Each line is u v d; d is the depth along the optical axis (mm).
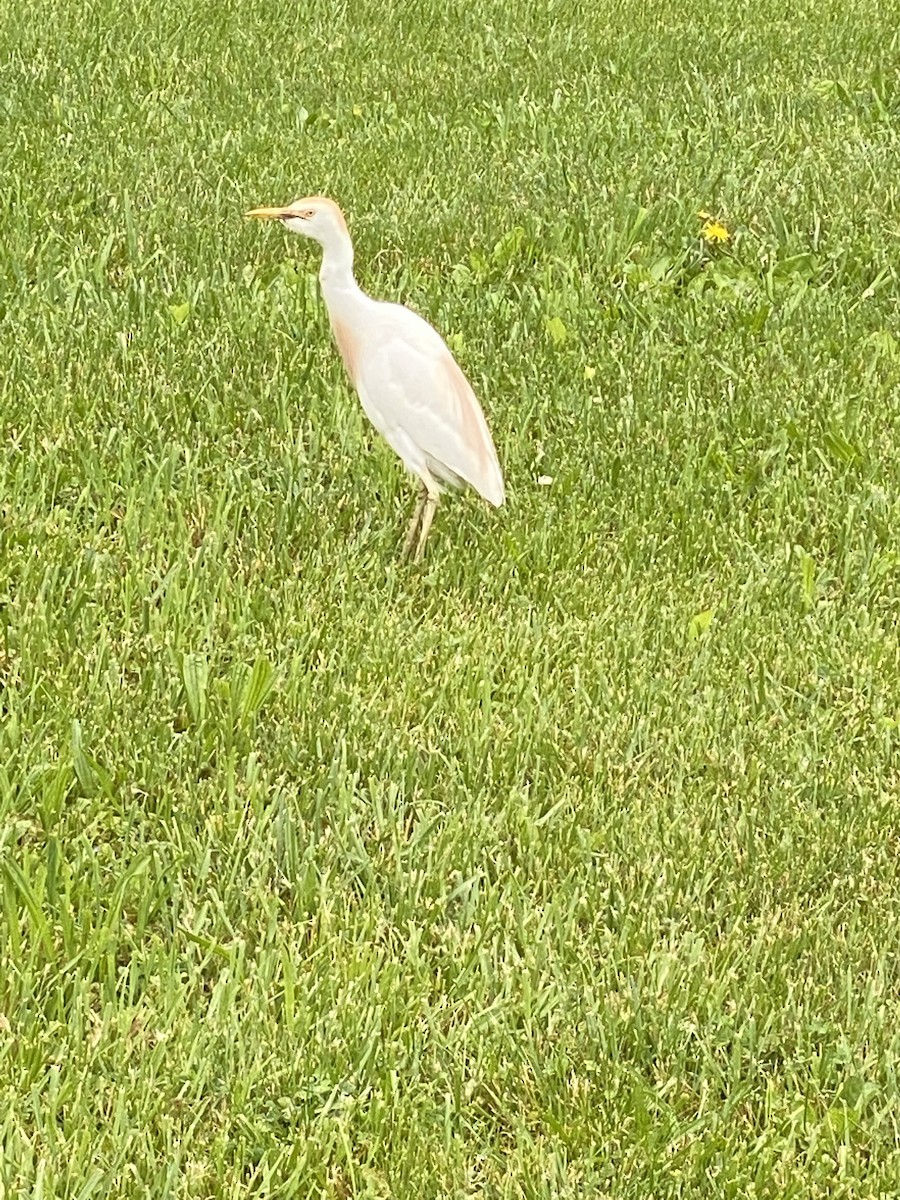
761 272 8047
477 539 5754
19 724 4570
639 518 5977
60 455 5980
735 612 5480
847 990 3939
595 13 12227
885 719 4957
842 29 11977
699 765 4766
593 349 7129
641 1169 3492
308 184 8500
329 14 11664
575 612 5422
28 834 4301
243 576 5406
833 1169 3529
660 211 8406
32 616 4980
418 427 5344
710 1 12734
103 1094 3541
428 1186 3398
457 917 4152
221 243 7734
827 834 4496
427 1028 3783
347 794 4434
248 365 6652
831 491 6207
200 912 4031
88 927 3934
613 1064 3715
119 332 6855
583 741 4789
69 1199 3281
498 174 8875
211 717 4711
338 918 4051
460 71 10648
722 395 6867
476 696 4910
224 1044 3674
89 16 11055
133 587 5199
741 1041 3838
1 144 8789
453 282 7672
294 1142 3451
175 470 5988
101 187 8211
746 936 4176
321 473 6086
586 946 4051
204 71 10234
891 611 5613
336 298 5430
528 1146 3535
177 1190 3342
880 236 8273
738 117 10047
